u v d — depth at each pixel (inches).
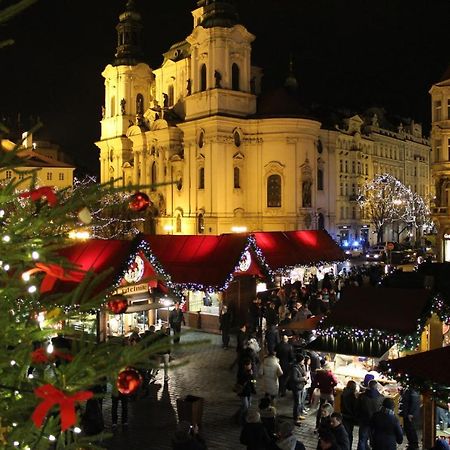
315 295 1201.4
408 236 4074.8
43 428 172.1
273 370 745.0
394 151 4313.5
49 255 189.9
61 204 190.4
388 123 4421.8
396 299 724.7
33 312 188.2
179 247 1244.5
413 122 4670.3
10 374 177.8
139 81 3548.2
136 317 1107.9
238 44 2888.8
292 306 1192.2
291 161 2849.4
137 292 951.0
